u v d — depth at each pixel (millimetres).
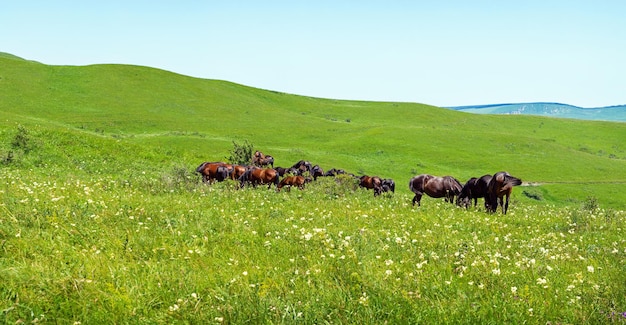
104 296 5961
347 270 7230
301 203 17109
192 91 124625
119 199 14484
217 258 8219
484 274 7316
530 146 90562
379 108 147875
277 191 22938
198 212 12742
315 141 85938
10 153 27453
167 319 5566
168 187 19906
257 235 10227
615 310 5855
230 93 133000
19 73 112688
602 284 7094
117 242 8625
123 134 79188
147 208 12836
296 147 79062
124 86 117688
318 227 11602
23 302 5703
